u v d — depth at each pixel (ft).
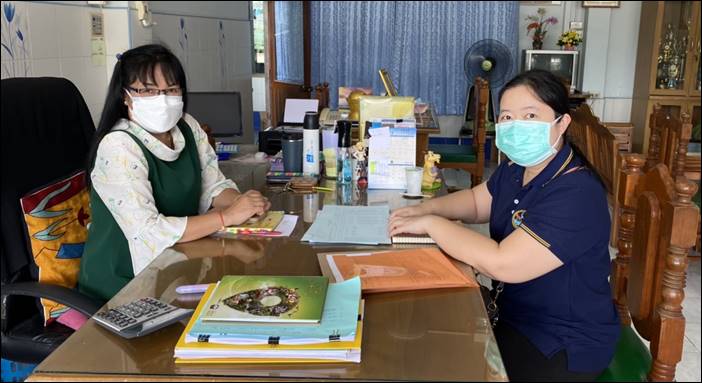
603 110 20.89
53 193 5.59
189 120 6.48
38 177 5.53
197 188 6.18
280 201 6.46
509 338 4.71
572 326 4.67
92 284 5.50
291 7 18.44
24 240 5.40
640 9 20.10
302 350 3.29
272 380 3.12
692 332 9.04
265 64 14.92
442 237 4.86
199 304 3.85
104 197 5.27
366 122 7.73
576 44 19.85
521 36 21.16
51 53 8.43
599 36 20.39
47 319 5.50
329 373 3.17
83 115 6.11
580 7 20.62
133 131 5.49
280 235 5.32
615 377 4.37
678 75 18.90
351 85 21.33
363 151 7.06
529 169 5.22
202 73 14.43
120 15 9.99
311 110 11.13
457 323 3.70
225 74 15.79
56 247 5.58
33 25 7.97
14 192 5.31
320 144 7.77
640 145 19.88
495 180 5.84
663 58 18.97
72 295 5.08
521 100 4.88
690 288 10.58
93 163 5.43
